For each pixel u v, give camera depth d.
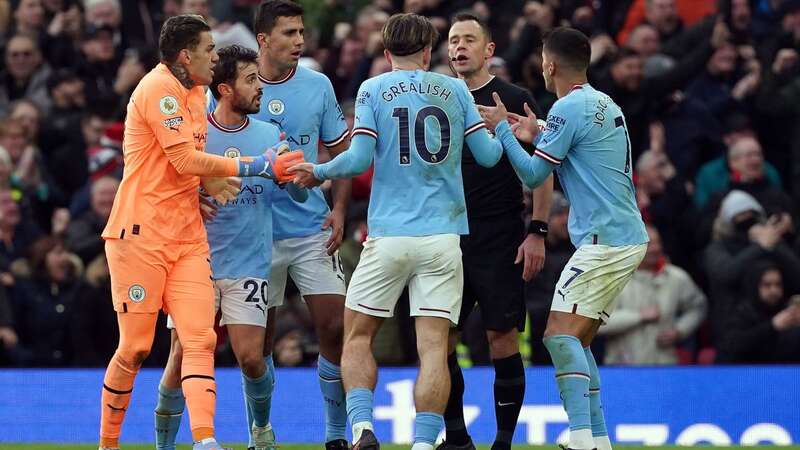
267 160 25.61
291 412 36.47
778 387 36.22
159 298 25.44
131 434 36.44
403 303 38.16
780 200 42.50
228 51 26.97
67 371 37.28
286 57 28.12
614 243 26.08
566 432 35.53
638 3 47.94
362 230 38.50
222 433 36.31
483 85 27.97
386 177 25.17
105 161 43.75
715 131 44.88
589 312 26.06
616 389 36.44
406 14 25.58
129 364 25.64
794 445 34.75
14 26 50.84
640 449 33.31
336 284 28.88
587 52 26.64
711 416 36.25
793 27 47.28
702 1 49.38
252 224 27.16
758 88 45.59
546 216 27.58
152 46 48.47
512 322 27.56
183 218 25.56
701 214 42.53
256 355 27.25
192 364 25.14
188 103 25.67
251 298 27.19
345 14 52.19
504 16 47.84
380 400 36.06
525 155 26.16
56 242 39.78
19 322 39.34
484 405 35.91
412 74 25.30
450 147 25.16
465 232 25.55
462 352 38.03
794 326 38.38
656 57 45.06
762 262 38.94
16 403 37.16
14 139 44.94
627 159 26.50
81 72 47.94
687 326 38.94
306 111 28.61
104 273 39.66
